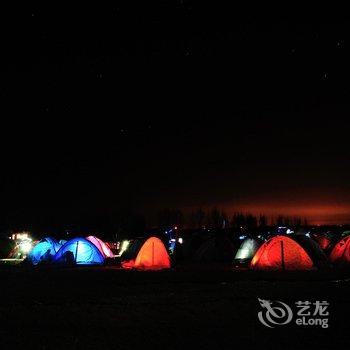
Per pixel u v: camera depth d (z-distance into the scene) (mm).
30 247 44438
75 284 21094
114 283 21422
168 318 13023
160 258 30250
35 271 27891
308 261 27969
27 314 13617
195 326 12148
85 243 32938
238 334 11422
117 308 14352
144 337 11133
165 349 10242
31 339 10977
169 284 20609
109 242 72312
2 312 13930
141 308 14320
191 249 42094
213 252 35906
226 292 17406
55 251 34750
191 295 16734
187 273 26203
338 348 10391
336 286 19016
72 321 12703
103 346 10438
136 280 22688
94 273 26500
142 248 30328
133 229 80750
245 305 14695
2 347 10375
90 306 14688
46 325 12266
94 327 12047
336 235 47750
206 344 10602
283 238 28516
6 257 44594
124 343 10664
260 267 28578
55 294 17828
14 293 18172
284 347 10430
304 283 20047
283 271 26750
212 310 14016
